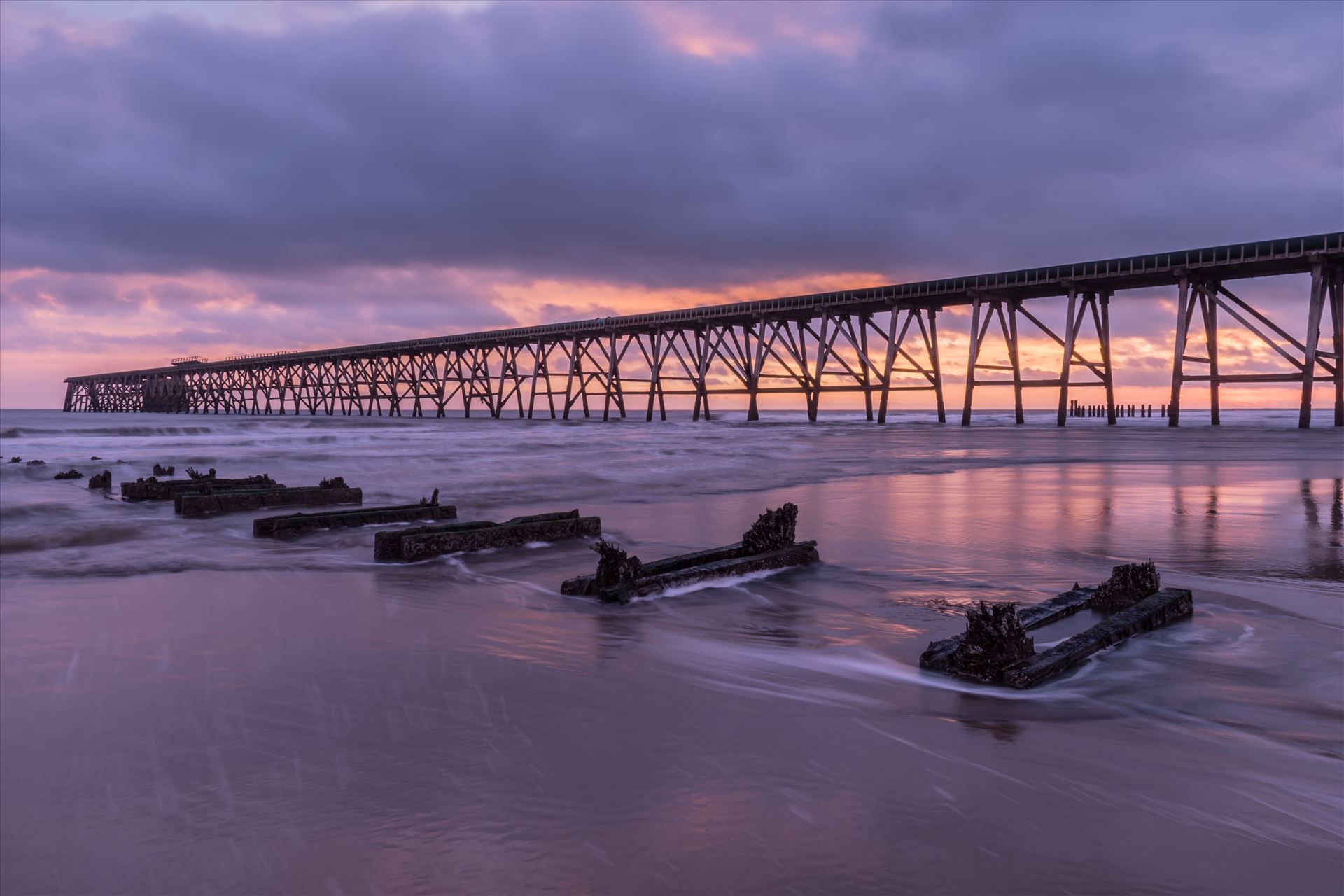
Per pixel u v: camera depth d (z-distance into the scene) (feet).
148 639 14.07
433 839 6.93
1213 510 34.30
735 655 13.51
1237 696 11.50
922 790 8.02
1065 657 12.60
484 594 18.78
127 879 6.32
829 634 15.07
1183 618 16.12
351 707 10.43
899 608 17.38
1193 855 6.77
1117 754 9.18
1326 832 7.24
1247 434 130.31
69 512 34.22
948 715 10.52
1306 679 12.30
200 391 481.87
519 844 6.84
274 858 6.61
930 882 6.27
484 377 312.91
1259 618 16.15
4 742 9.14
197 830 7.09
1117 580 16.57
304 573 21.43
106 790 7.89
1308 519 31.24
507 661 12.85
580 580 18.86
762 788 8.00
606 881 6.25
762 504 38.19
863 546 25.57
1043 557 23.45
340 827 7.13
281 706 10.46
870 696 11.31
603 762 8.64
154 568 21.99
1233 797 8.00
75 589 18.92
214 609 16.74
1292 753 9.28
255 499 35.45
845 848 6.80
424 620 15.88
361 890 6.14
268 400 436.35
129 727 9.66
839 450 89.04
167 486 39.52
